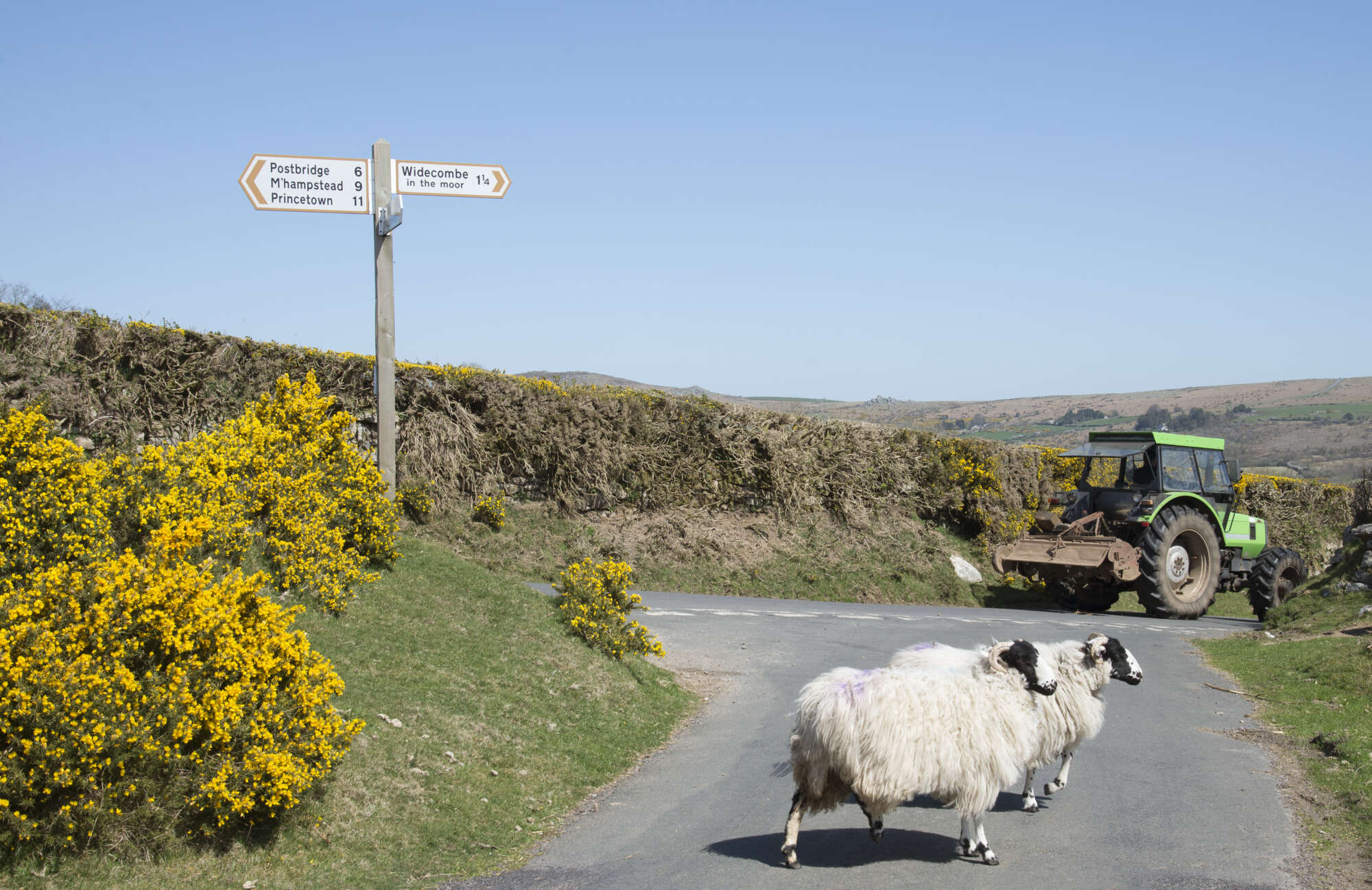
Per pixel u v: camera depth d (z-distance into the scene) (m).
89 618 5.97
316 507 10.49
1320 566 31.17
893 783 5.95
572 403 20.06
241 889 5.62
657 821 7.41
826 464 23.41
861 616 16.89
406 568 11.80
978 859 6.36
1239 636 15.68
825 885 5.98
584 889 6.05
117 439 13.66
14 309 12.95
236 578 6.79
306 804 6.47
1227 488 21.39
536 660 10.45
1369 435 65.44
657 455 21.25
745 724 10.16
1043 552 19.52
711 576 19.97
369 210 12.57
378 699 8.35
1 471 7.73
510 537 18.45
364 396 17.19
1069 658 7.23
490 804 7.42
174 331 14.54
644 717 10.09
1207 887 5.79
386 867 6.26
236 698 6.05
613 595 12.31
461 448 18.52
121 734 5.54
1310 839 6.59
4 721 5.36
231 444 10.48
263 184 12.13
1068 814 7.23
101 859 5.44
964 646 13.91
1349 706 10.26
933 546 23.50
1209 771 8.29
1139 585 19.36
